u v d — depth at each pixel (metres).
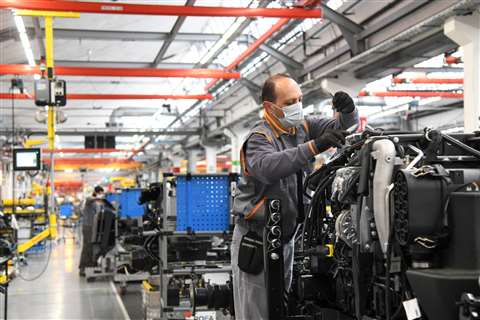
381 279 2.03
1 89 15.96
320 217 2.50
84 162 35.34
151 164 35.94
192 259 5.00
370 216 2.02
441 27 7.14
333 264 2.42
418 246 1.80
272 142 2.37
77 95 14.41
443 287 1.68
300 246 2.71
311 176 2.51
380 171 1.93
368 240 2.02
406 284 1.88
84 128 23.00
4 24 10.30
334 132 2.15
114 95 14.41
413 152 2.07
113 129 20.94
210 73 11.55
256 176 2.28
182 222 4.93
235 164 17.31
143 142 28.09
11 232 9.52
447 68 11.83
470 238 1.73
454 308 1.69
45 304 7.11
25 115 19.70
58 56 12.96
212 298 4.10
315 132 2.57
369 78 9.73
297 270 2.68
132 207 9.72
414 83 12.25
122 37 11.34
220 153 28.30
